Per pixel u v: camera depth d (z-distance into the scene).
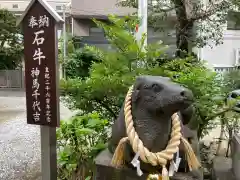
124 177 2.15
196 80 3.03
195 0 7.27
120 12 13.02
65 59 8.05
